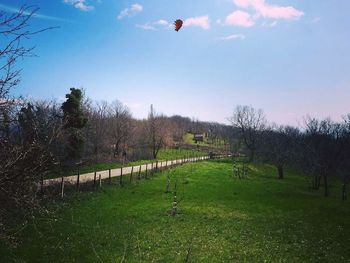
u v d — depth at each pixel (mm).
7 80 9859
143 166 84312
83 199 43750
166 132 145750
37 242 27141
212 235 32312
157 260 25234
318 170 64938
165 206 43594
